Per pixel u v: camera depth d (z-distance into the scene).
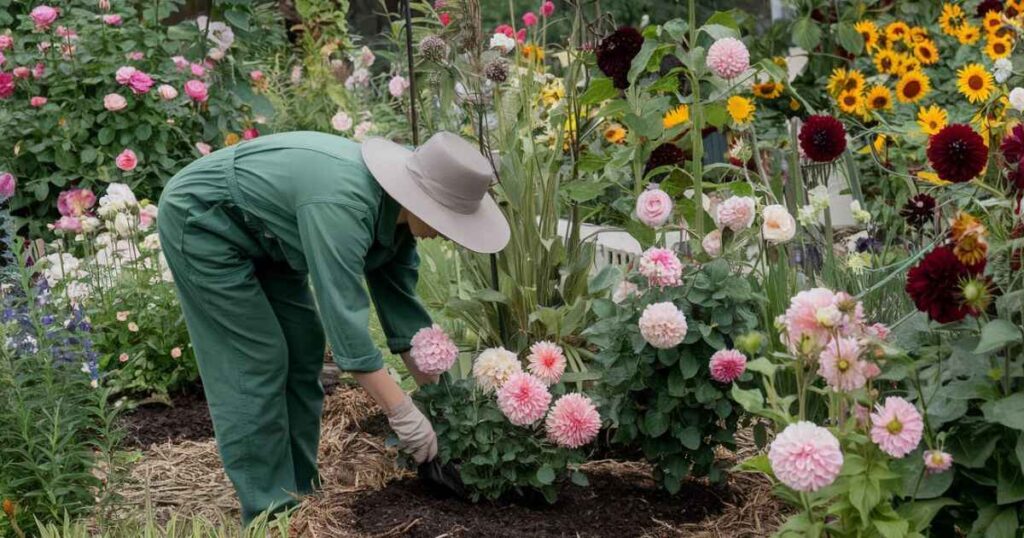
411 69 4.11
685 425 3.53
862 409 2.64
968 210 3.66
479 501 3.62
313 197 3.18
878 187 5.93
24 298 3.57
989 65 6.17
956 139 3.05
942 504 2.71
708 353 3.44
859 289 3.96
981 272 2.60
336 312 3.16
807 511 2.69
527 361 4.13
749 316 3.46
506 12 9.27
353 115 7.60
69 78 6.30
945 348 2.90
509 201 4.04
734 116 4.19
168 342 4.72
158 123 6.31
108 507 3.63
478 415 3.50
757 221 4.04
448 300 4.11
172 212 3.36
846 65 7.37
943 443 2.75
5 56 6.38
